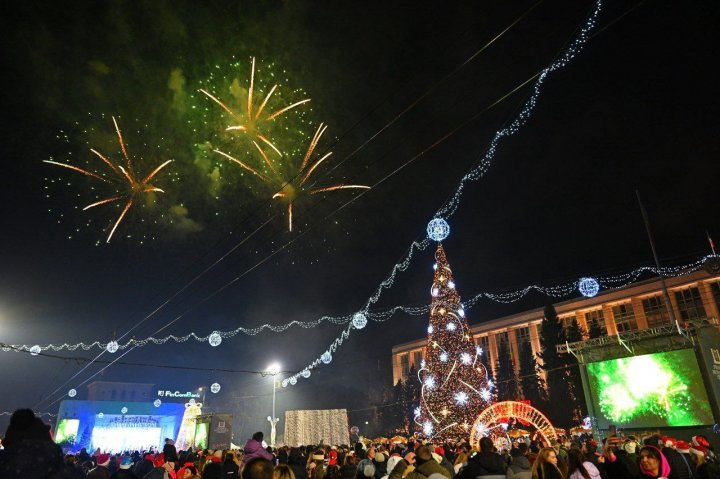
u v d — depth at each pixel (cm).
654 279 5906
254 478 376
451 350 2491
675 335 2159
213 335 2073
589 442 1124
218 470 1004
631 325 6022
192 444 2527
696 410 2000
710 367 2005
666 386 2091
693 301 5566
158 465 1008
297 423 2577
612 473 826
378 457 1162
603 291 6341
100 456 958
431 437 2380
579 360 2398
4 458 351
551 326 4525
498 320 7344
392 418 6131
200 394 6481
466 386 2392
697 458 891
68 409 4166
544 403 4319
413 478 661
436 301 2622
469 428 2303
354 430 2783
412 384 6050
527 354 5603
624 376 2214
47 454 365
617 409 2203
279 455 1473
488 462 747
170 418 4531
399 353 8194
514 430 2175
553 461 637
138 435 4338
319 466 1022
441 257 2716
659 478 663
